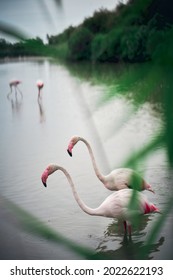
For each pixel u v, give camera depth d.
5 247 4.52
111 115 9.84
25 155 8.89
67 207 5.82
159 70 0.50
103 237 4.83
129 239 4.69
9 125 12.88
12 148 9.68
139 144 0.53
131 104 0.55
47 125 12.31
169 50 0.50
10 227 4.73
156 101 0.53
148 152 0.50
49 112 14.55
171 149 0.49
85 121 0.64
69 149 5.58
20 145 9.96
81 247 0.68
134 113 0.55
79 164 7.86
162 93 0.51
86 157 8.28
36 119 13.50
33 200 6.15
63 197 6.22
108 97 0.55
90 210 4.85
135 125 9.79
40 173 7.49
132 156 0.51
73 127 11.48
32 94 19.97
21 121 13.41
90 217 5.43
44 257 4.17
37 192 6.48
